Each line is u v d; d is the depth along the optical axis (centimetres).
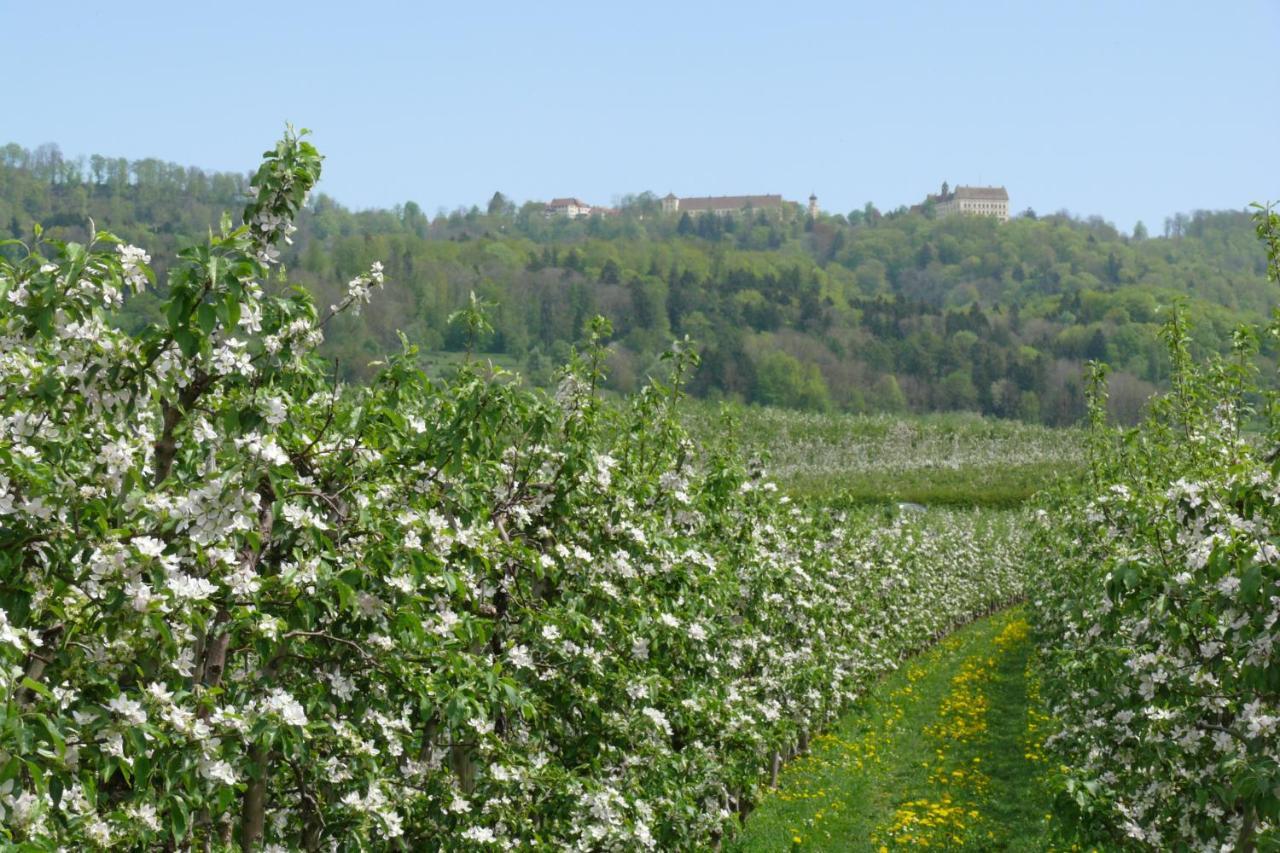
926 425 11375
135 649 606
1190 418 1475
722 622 1536
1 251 591
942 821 2045
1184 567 923
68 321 599
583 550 1061
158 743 570
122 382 620
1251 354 1360
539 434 1002
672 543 1209
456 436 880
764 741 1631
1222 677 919
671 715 1230
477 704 762
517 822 927
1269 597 701
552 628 985
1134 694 1134
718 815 1387
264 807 767
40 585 584
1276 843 761
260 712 643
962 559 5616
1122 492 1295
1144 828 1080
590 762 1066
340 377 882
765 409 11831
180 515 594
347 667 786
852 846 1944
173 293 604
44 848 500
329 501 746
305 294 721
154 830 606
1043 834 1884
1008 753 2656
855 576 2897
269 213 709
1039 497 3141
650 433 1388
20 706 530
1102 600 1323
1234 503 811
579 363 1216
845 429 10706
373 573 709
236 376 671
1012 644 4747
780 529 1952
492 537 905
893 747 2770
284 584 667
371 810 741
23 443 620
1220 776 912
